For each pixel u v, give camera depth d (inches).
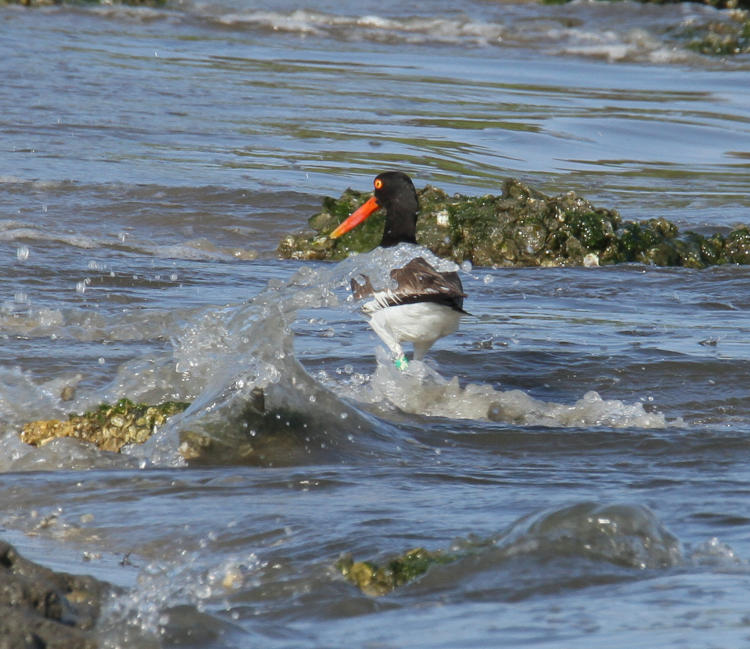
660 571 298.2
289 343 519.5
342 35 2160.4
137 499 391.5
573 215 979.3
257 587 297.0
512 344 679.7
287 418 478.3
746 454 469.7
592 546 307.4
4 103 1401.3
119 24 2079.2
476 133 1476.4
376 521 355.3
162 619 255.6
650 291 858.8
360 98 1625.2
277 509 374.0
